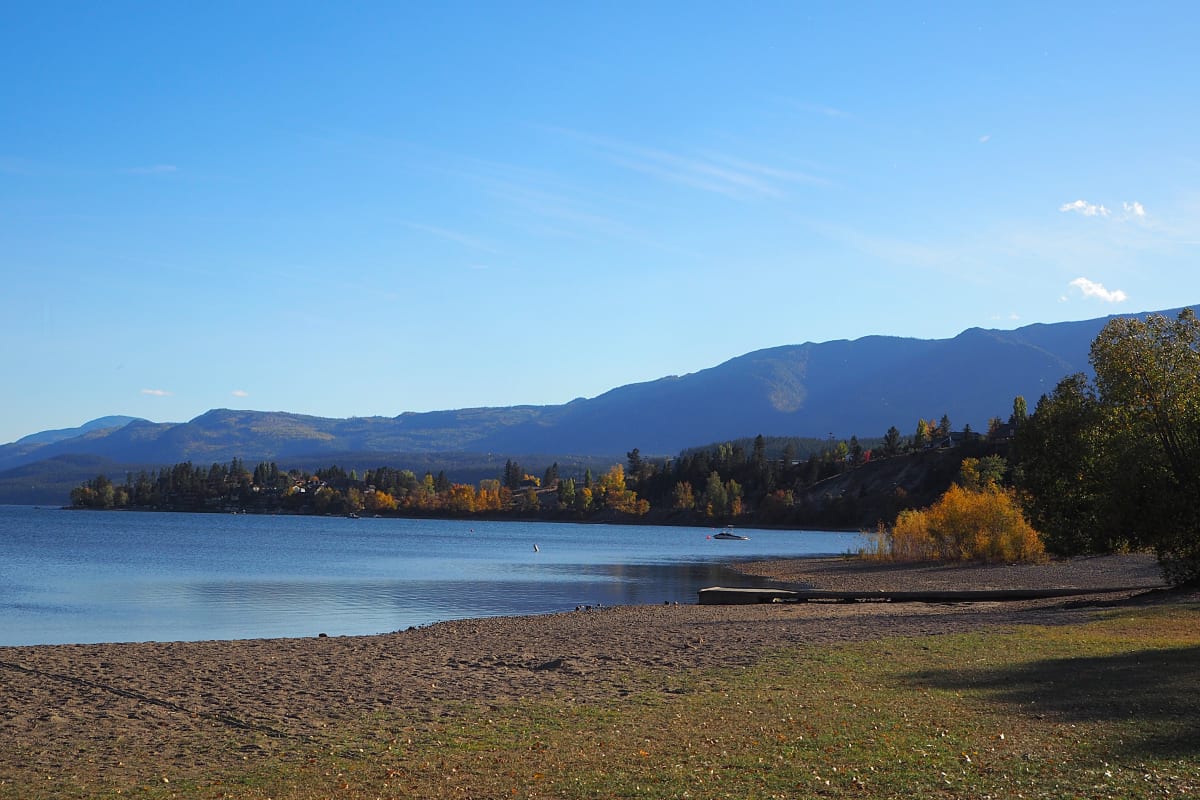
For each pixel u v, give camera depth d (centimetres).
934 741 1591
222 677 2592
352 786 1451
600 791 1378
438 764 1570
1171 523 3916
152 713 2089
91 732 1895
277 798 1396
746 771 1453
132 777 1538
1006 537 8900
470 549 14588
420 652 3134
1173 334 4156
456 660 2912
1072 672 2197
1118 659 2353
